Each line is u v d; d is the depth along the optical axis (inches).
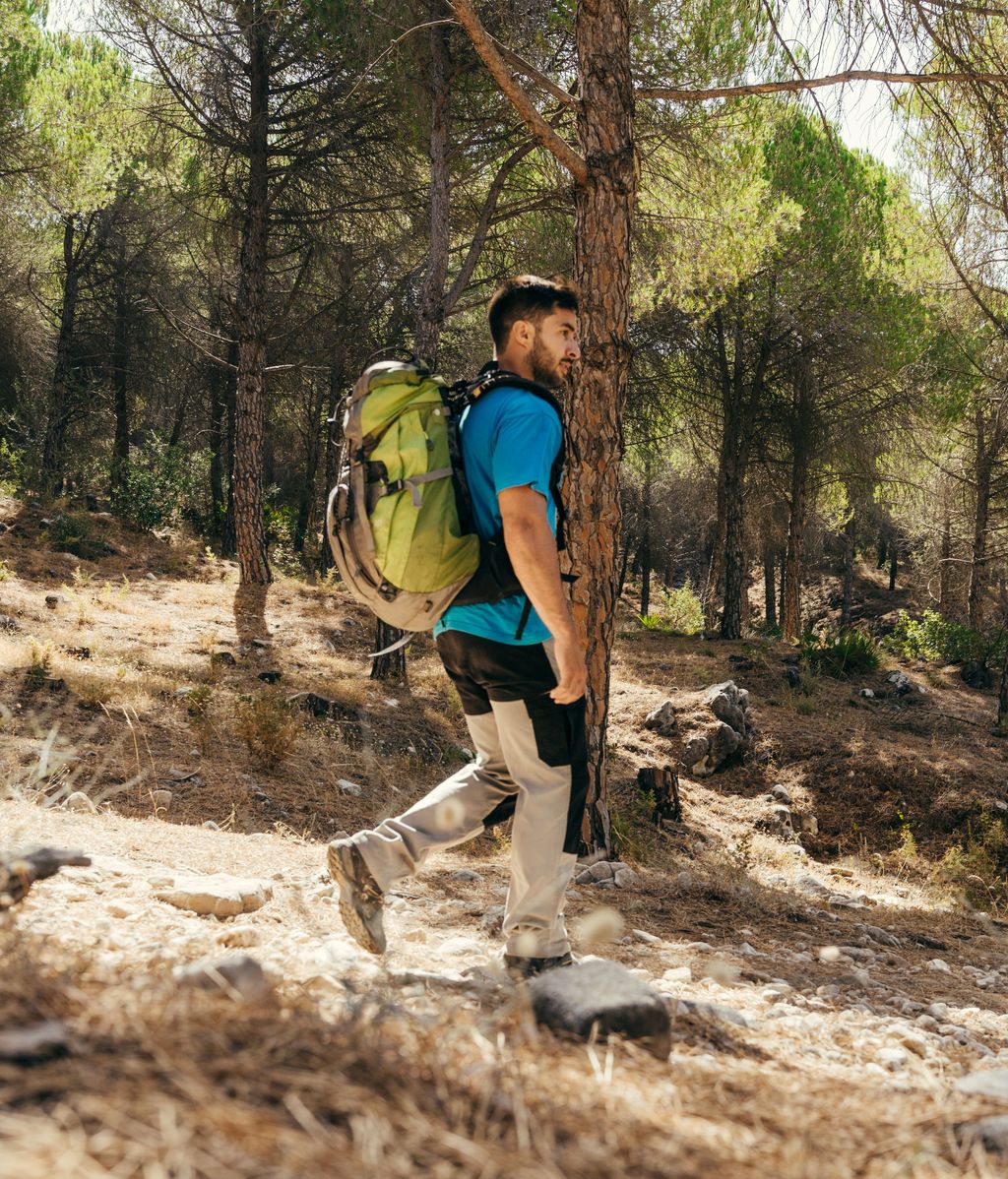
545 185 481.7
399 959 108.4
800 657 679.1
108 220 865.5
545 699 96.8
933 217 305.0
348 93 512.1
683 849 327.9
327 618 593.6
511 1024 72.0
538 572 88.9
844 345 748.6
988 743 538.3
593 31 249.6
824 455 826.2
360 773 313.1
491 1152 40.9
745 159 502.6
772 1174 45.2
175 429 1111.0
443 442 92.7
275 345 721.0
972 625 916.0
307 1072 45.3
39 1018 46.4
